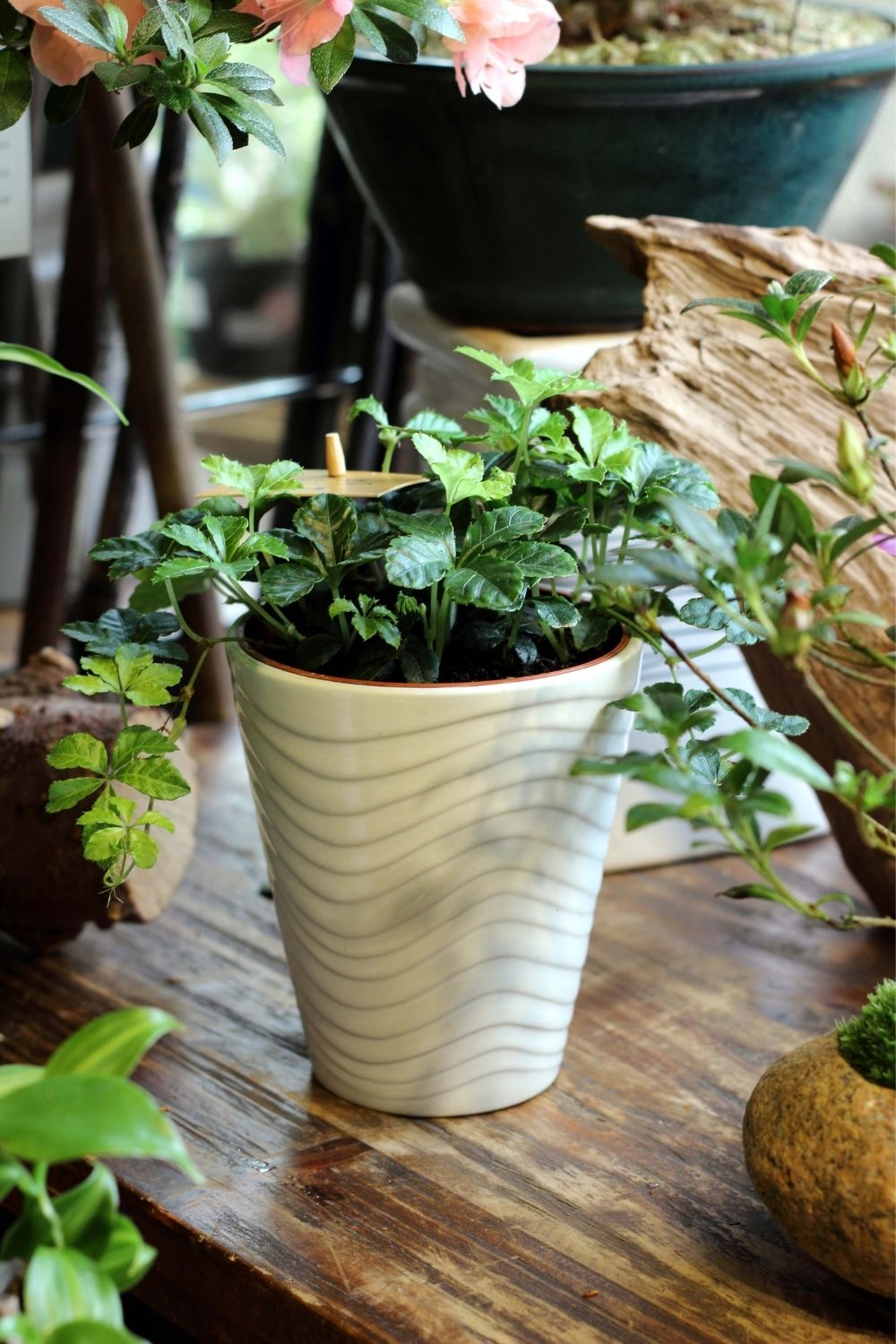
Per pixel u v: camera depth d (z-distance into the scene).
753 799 0.47
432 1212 0.61
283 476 0.61
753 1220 0.61
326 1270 0.57
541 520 0.58
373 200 0.95
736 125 0.84
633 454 0.61
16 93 0.55
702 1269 0.58
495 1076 0.67
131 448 1.15
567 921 0.64
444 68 0.81
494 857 0.60
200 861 0.91
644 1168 0.64
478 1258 0.58
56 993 0.77
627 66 0.82
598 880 0.66
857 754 0.72
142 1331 0.67
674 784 0.46
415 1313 0.55
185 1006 0.76
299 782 0.59
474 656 0.63
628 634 0.64
